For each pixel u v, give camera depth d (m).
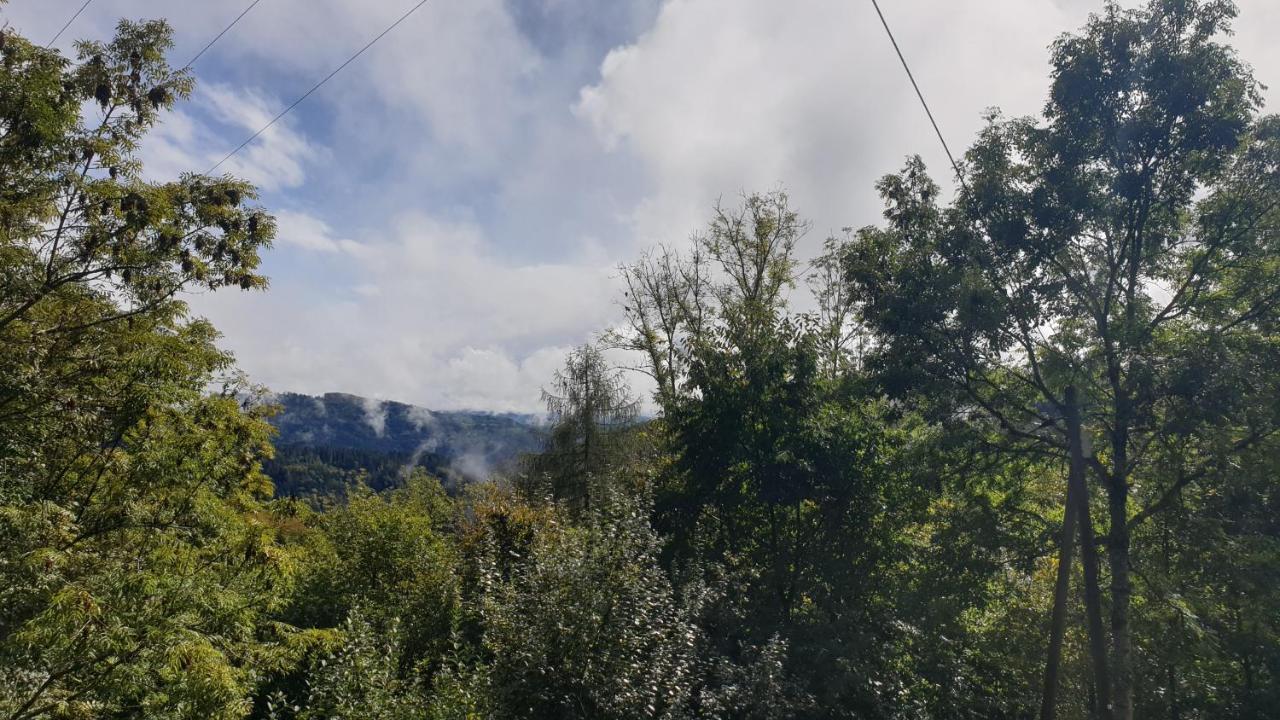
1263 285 12.62
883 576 13.21
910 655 12.12
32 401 8.05
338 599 14.09
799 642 11.27
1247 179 12.98
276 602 9.58
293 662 9.28
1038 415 13.88
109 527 8.63
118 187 8.40
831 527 13.10
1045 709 10.84
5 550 7.20
